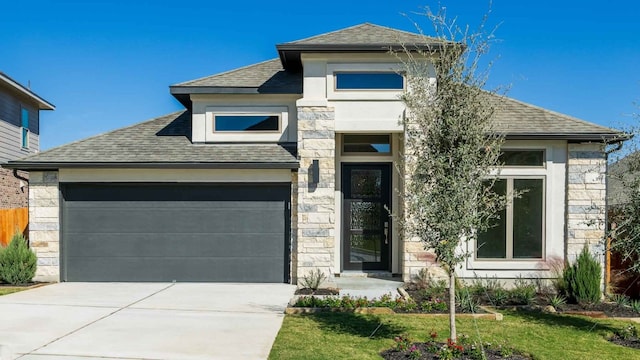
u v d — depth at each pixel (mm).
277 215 11602
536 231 10977
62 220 11555
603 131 10672
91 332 6996
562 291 9797
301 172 11148
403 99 6426
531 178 10977
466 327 7531
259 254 11562
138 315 8109
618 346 6691
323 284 10727
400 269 12047
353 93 11180
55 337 6711
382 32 11820
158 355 5984
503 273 10844
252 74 13219
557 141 10953
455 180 5832
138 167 11258
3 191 17781
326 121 11133
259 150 11938
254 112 12289
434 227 5945
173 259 11570
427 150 6082
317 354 6059
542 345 6641
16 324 7426
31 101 20328
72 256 11578
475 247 10898
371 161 12250
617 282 10555
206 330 7184
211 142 12258
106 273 11555
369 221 12352
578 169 10938
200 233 11586
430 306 8578
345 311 8477
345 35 11633
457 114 5980
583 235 10875
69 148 11977
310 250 11062
